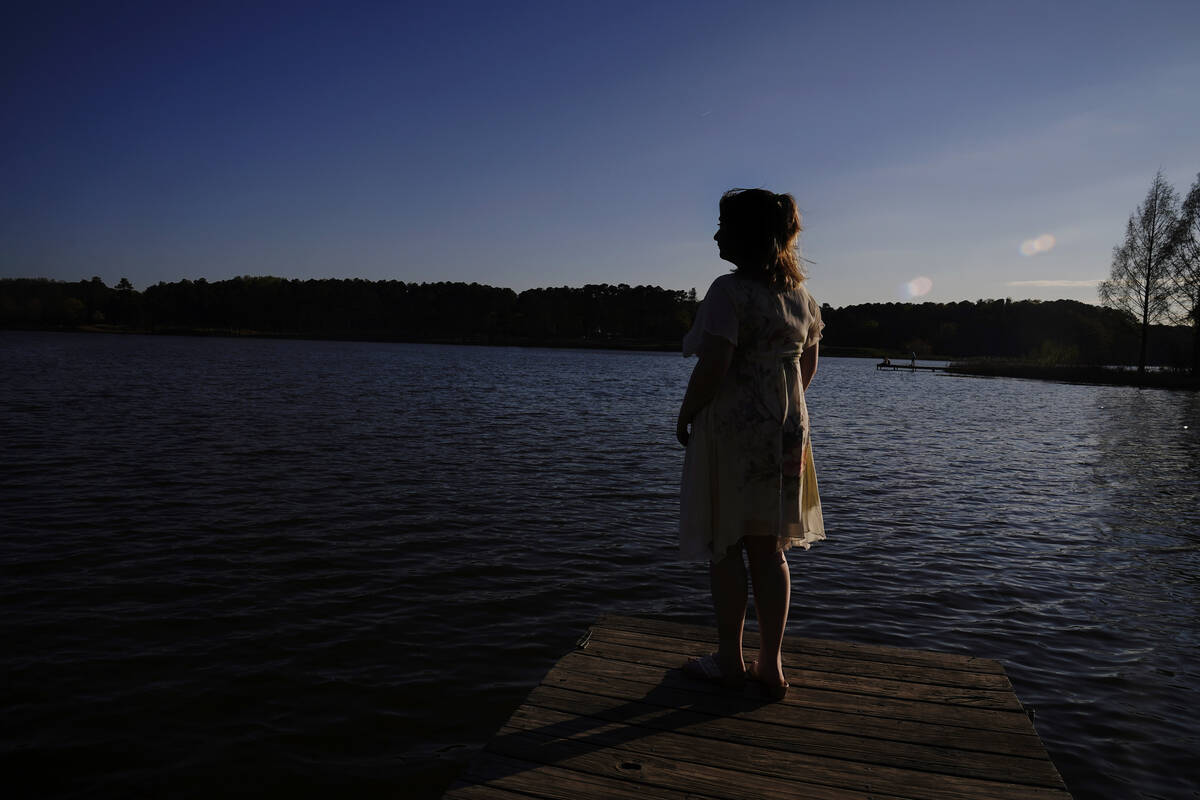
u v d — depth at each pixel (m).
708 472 2.29
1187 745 4.04
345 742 3.84
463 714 4.17
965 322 154.25
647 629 2.93
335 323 188.88
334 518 8.44
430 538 7.77
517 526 8.40
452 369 54.25
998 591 6.61
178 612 5.51
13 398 22.03
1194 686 4.77
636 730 2.14
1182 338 53.75
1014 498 10.98
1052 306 143.50
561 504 9.60
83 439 14.05
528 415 21.75
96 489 9.61
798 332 2.31
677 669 2.57
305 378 36.78
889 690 2.43
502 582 6.47
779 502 2.27
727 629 2.38
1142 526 9.22
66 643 4.91
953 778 1.91
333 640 5.12
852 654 2.72
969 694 2.39
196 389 27.42
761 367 2.26
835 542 8.20
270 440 14.59
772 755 2.01
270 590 6.05
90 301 185.75
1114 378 50.84
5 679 4.38
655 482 11.34
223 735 3.86
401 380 37.88
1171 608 6.23
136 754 3.66
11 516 8.12
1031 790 1.85
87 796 3.32
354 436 15.56
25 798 3.28
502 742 2.06
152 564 6.61
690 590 6.40
